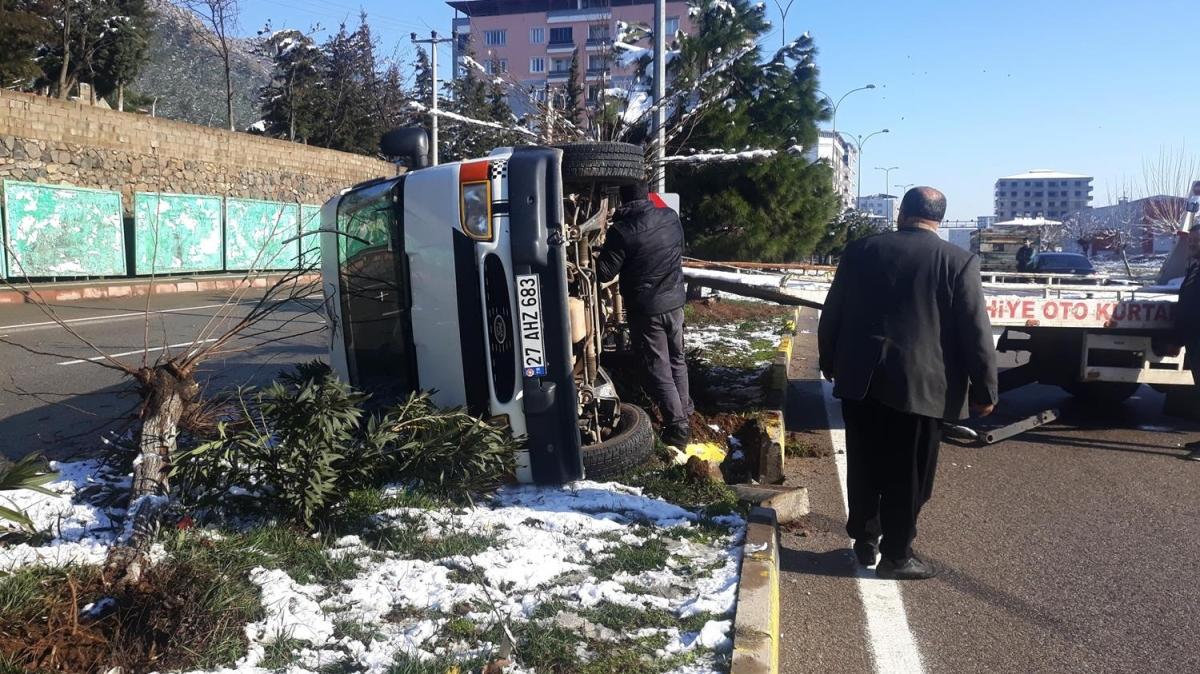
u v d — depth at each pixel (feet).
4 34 79.46
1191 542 18.53
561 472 17.61
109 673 10.61
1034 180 438.40
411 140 20.57
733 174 48.67
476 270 17.48
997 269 135.54
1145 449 26.25
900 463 15.61
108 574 12.30
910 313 15.15
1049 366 29.43
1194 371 25.55
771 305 56.49
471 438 16.35
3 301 57.77
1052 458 25.20
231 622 11.70
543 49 237.66
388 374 19.10
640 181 20.97
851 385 15.44
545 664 11.37
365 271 19.44
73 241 67.10
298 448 14.90
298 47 121.80
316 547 14.40
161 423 15.52
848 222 107.65
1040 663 13.42
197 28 113.60
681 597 13.53
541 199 17.26
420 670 10.80
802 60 50.08
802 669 13.14
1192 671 13.20
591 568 14.40
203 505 14.85
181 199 77.10
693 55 46.70
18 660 10.42
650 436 19.71
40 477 13.21
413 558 14.43
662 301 20.63
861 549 16.57
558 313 17.30
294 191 99.45
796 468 23.79
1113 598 15.71
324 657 11.26
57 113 70.13
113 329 45.62
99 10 105.60
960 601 15.52
